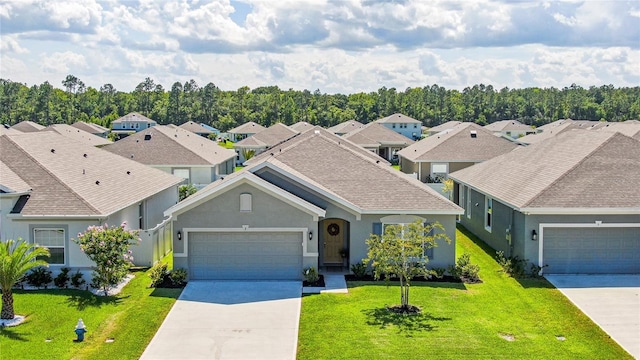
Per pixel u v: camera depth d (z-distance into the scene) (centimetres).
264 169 2372
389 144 7531
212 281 2294
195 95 15788
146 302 2020
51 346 1617
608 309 1961
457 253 2784
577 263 2373
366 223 2383
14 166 2388
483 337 1695
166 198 3291
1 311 1830
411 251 1912
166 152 4750
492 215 2859
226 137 12288
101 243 2033
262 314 1916
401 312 1905
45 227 2230
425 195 2436
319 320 1845
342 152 2772
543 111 14975
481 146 5072
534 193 2403
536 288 2192
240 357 1586
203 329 1784
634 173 2459
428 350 1599
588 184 2402
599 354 1602
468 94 15788
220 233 2306
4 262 1766
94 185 2486
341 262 2522
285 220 2291
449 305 1988
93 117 13300
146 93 16238
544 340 1694
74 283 2169
